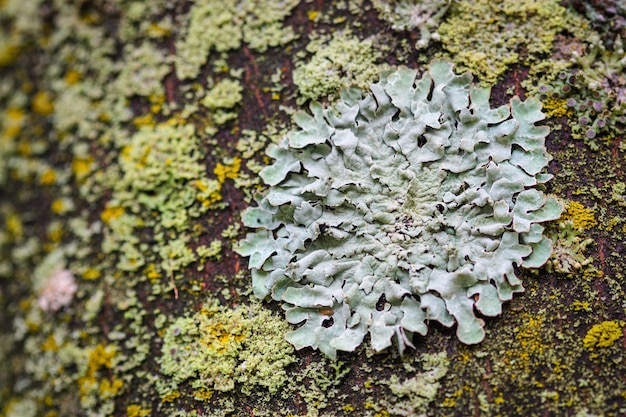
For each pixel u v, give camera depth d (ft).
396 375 0.91
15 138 0.96
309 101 0.94
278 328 0.92
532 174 0.91
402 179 0.92
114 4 0.96
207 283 0.94
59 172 0.96
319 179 0.92
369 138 0.92
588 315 0.91
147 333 0.94
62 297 0.95
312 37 0.95
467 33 0.94
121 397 0.93
